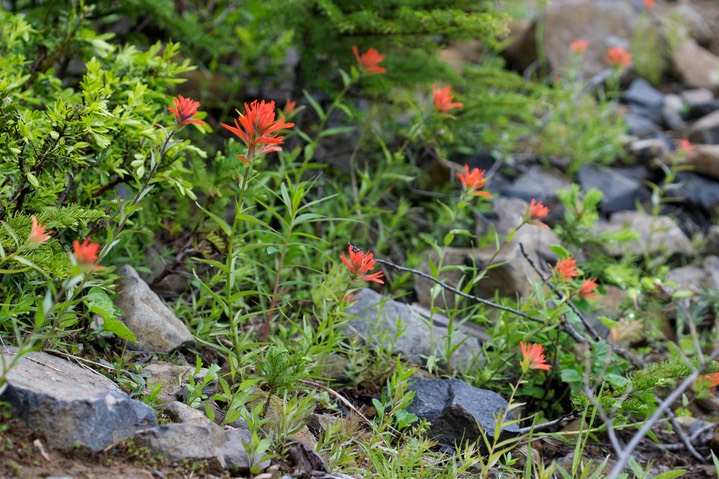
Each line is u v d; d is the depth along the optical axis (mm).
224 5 7285
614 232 6469
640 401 4332
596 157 7492
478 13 5809
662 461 4660
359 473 3623
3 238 3539
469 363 4902
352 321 4973
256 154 3525
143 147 4219
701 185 7477
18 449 2979
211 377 3779
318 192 6094
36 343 3701
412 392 3984
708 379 4516
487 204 6465
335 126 6777
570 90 7980
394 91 7059
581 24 9281
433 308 4664
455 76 6410
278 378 3623
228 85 6598
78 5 5156
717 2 11383
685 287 6184
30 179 3688
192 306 4914
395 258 6047
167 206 4938
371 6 6098
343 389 4527
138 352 4207
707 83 9359
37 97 4812
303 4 5980
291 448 3529
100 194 4312
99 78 4004
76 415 3119
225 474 3250
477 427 4133
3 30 4777
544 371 4867
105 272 4102
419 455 3754
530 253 5941
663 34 9484
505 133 7270
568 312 4871
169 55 4691
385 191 6074
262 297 4574
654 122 8555
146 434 3264
